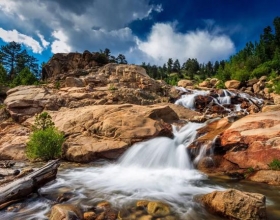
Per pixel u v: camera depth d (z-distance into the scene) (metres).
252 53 95.56
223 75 74.75
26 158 15.49
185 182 10.69
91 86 32.19
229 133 13.78
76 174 12.03
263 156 11.67
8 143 17.19
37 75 80.06
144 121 17.06
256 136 12.49
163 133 16.81
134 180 10.96
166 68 155.75
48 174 9.42
